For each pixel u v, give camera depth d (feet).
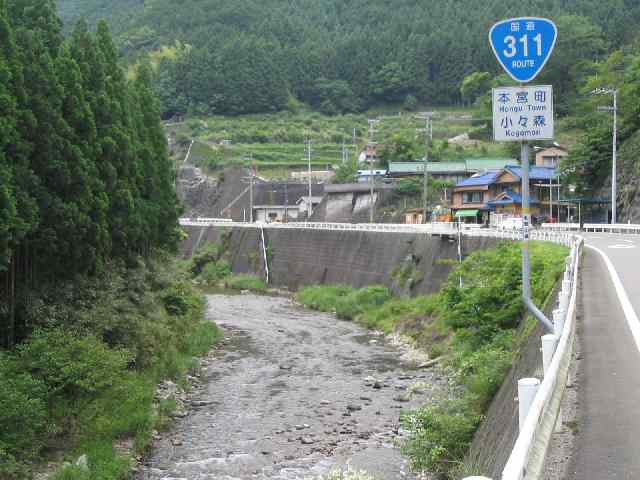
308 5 583.58
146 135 107.04
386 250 159.22
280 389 80.89
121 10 646.33
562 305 40.81
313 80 462.60
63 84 73.56
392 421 66.54
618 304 53.83
